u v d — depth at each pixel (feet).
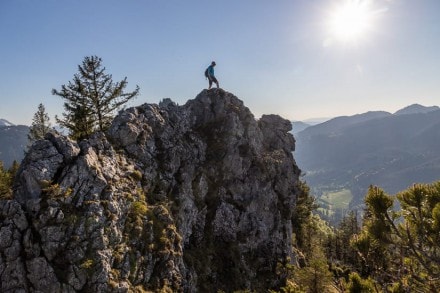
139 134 128.77
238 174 158.30
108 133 123.54
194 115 174.50
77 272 81.61
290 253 171.22
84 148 103.50
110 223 92.43
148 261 99.09
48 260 81.66
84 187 94.22
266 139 192.24
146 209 108.27
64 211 87.51
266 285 143.74
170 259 105.29
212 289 123.24
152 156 129.90
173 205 124.77
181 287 104.58
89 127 151.94
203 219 140.36
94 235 87.56
